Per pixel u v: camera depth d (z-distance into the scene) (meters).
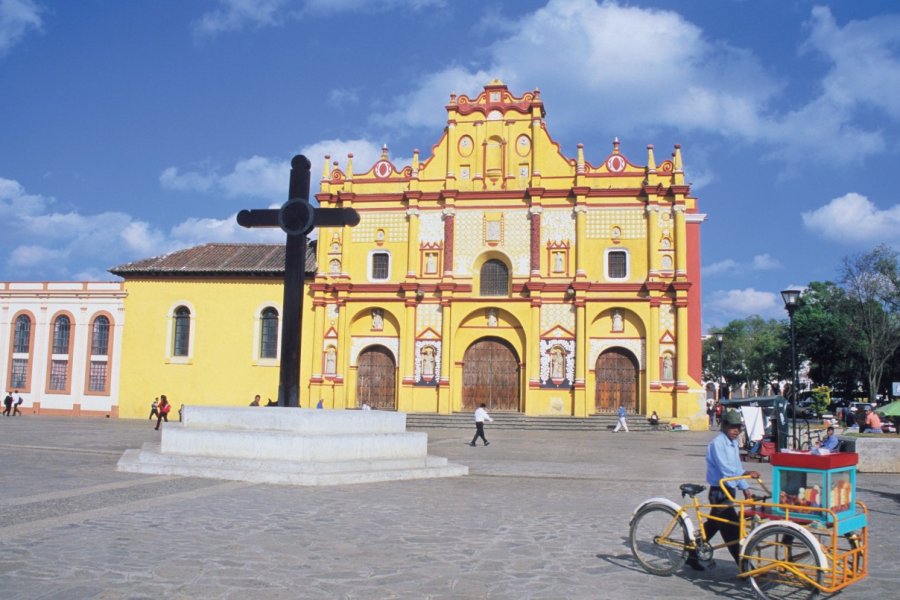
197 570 9.49
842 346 67.75
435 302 50.41
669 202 48.78
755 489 18.78
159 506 14.15
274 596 8.49
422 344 50.25
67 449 25.80
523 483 19.67
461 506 15.30
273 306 51.78
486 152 51.47
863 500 17.48
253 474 17.98
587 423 46.19
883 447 23.33
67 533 11.49
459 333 50.91
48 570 9.32
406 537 11.91
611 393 49.03
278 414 20.03
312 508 14.43
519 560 10.55
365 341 51.66
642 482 20.27
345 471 18.84
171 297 52.94
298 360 21.80
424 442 22.08
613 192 49.22
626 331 49.00
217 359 51.94
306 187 22.30
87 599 8.20
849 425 36.81
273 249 55.97
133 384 52.56
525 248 50.22
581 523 13.60
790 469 9.23
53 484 17.00
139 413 52.25
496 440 37.00
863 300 63.84
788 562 8.67
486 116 51.72
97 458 23.14
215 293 52.50
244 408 20.75
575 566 10.30
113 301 53.50
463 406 50.66
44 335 54.16
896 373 67.38
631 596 8.92
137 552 10.35
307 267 52.56
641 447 33.94
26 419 46.38
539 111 51.03
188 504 14.46
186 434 20.11
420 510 14.62
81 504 14.21
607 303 48.75
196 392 51.91
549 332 49.12
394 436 20.98
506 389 50.44
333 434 19.97
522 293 49.78
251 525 12.52
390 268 51.47
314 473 18.02
